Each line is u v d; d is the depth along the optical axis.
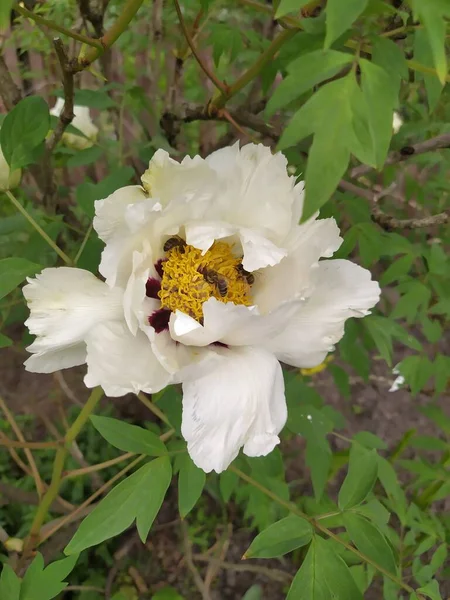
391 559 0.25
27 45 0.39
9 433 0.53
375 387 0.66
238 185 0.23
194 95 0.45
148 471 0.23
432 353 0.67
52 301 0.22
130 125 0.45
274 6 0.22
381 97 0.16
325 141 0.15
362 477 0.27
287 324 0.22
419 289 0.37
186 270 0.24
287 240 0.23
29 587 0.23
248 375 0.22
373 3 0.18
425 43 0.19
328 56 0.17
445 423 0.44
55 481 0.28
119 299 0.23
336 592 0.23
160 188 0.22
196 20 0.35
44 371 0.23
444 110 0.39
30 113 0.24
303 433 0.31
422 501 0.45
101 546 0.49
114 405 0.56
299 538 0.24
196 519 0.54
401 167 0.43
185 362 0.23
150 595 0.50
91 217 0.27
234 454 0.21
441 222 0.31
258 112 0.38
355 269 0.24
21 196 0.43
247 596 0.47
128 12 0.23
